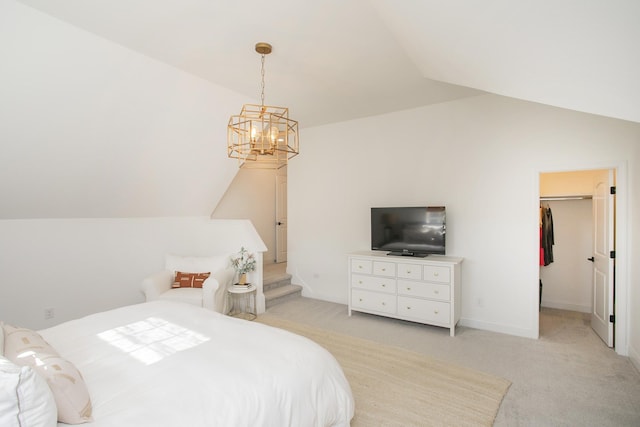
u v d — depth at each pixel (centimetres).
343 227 488
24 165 275
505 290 365
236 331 199
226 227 468
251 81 329
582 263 440
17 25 204
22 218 320
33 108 245
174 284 392
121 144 315
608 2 91
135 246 410
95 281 372
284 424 141
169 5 206
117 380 141
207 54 271
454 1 147
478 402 229
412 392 242
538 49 150
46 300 335
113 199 364
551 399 234
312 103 399
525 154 353
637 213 287
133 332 196
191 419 119
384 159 448
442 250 384
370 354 308
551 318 412
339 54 273
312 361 171
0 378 99
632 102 158
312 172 519
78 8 206
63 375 120
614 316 318
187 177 409
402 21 208
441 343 335
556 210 455
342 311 448
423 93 366
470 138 384
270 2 205
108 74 259
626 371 273
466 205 388
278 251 683
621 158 306
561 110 334
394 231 416
